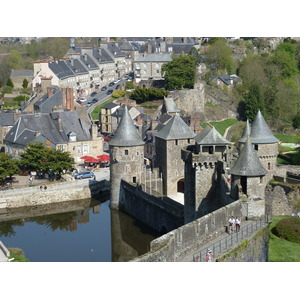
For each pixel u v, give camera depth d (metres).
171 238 58.81
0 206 116.75
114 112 175.00
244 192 74.81
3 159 124.06
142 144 114.12
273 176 106.50
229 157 105.44
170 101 166.38
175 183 116.81
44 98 173.62
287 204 89.00
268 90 187.75
